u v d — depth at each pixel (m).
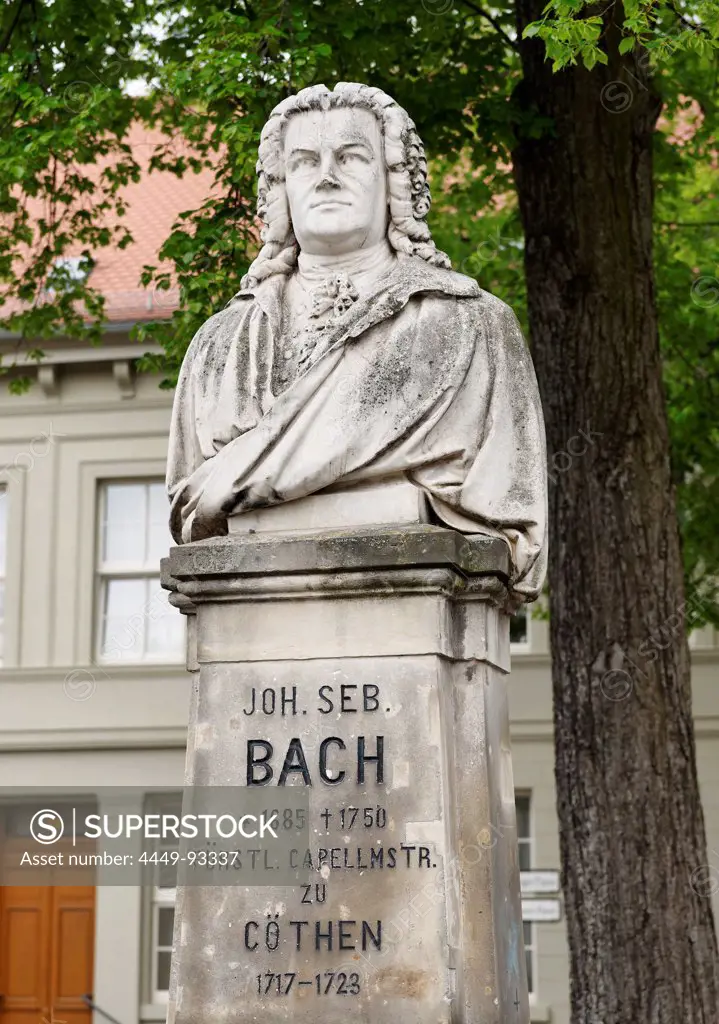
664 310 17.00
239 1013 6.45
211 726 6.73
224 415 7.11
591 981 13.26
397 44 14.63
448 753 6.58
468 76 14.95
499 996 6.44
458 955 6.42
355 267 7.36
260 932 6.50
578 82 14.02
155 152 15.88
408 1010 6.32
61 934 23.55
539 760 23.94
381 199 7.40
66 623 25.02
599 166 14.02
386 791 6.52
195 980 6.52
